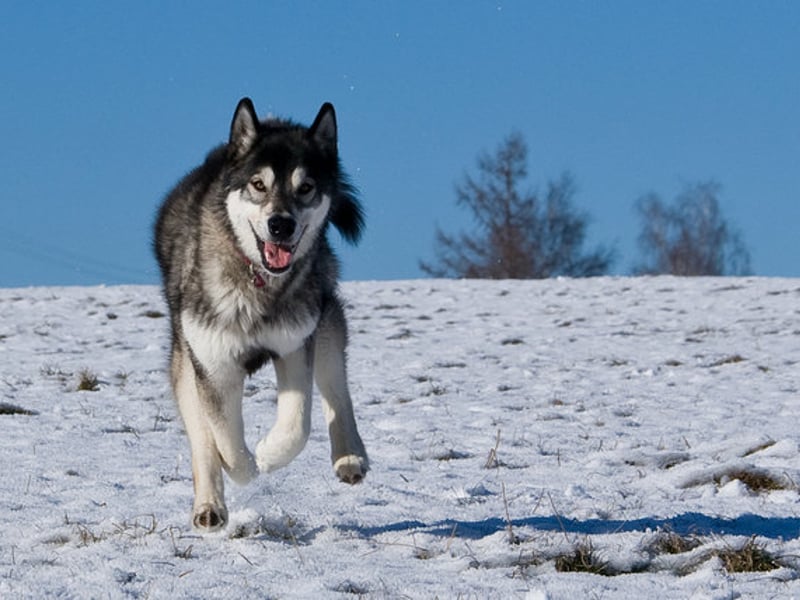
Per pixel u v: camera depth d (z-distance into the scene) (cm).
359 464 950
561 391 1877
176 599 713
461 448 1360
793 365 2167
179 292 955
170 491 1070
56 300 3238
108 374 2031
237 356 911
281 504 1005
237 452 902
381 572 780
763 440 1281
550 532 888
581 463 1245
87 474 1156
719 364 2234
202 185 1023
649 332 2728
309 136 1005
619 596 717
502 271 6962
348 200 1059
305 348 932
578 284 3819
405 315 3066
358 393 1847
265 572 780
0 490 1064
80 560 810
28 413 1595
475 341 2612
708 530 894
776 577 757
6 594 715
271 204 921
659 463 1233
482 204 7019
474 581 757
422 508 1003
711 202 7881
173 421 1537
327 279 991
